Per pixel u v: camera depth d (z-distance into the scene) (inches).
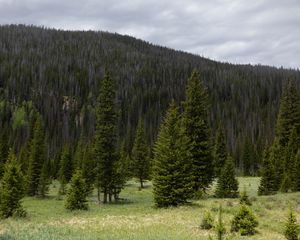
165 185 1432.1
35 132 2496.3
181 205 1411.2
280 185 2009.1
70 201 1556.3
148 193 2252.7
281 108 2362.2
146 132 5644.7
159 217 1181.7
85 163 2287.2
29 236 860.0
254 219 974.4
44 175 2305.6
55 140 5216.5
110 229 1002.7
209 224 1008.2
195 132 1684.3
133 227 1029.2
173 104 1604.3
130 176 2770.7
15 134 5226.4
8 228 1025.5
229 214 1197.1
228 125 5477.4
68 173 2970.0
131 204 1674.5
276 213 1221.7
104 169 1820.9
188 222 1087.0
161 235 910.4
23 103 6230.3
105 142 1838.1
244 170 3782.0
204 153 1675.7
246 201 1342.3
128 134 4948.3
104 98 1876.2
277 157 2171.5
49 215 1412.4
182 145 1491.1
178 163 1445.6
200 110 1691.7
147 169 2655.0
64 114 6323.8
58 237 860.6
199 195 1620.3
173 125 1535.4
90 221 1145.4
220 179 1706.4
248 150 3821.4
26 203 1959.9
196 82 1715.1
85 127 6018.7
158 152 1504.7
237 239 886.4
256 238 904.3
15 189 1406.3
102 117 1863.9
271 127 5132.9
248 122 5600.4
